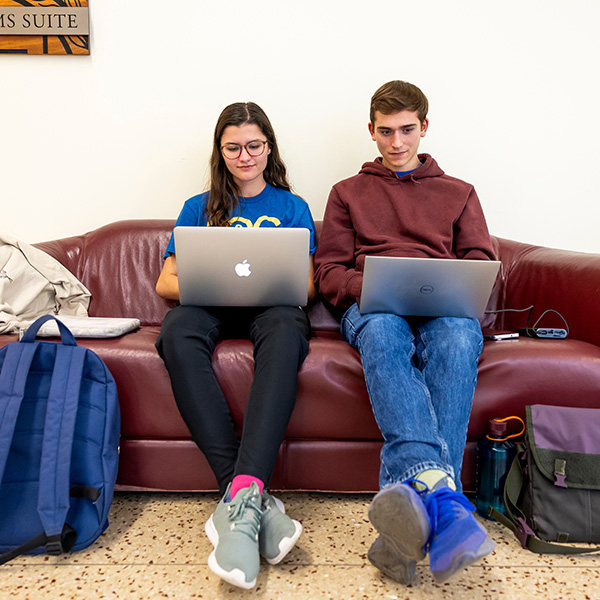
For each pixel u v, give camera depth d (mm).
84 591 980
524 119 2066
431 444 1075
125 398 1298
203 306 1409
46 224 2064
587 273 1541
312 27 2008
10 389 1118
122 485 1340
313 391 1305
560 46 2041
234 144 1624
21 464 1126
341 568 1066
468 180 2090
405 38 2021
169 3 1979
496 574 1058
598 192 2105
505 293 1890
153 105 2023
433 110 2055
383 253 1563
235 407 1300
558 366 1323
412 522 888
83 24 1945
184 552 1121
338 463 1339
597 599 980
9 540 1091
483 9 2020
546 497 1173
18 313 1573
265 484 1072
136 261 1896
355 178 1755
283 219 1720
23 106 2010
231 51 2008
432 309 1314
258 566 943
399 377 1156
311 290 1680
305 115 2045
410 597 977
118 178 2055
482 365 1323
